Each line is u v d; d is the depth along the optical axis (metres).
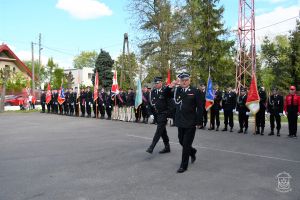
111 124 17.47
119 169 7.46
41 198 5.52
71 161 8.30
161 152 9.32
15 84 44.06
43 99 27.56
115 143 11.05
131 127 15.97
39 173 7.14
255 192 5.84
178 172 7.18
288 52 40.44
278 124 13.39
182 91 7.44
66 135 13.09
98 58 55.88
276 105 13.31
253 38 25.58
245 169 7.50
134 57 36.41
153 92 9.47
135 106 18.23
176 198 5.50
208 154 9.22
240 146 10.59
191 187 6.11
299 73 38.12
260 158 8.71
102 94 21.42
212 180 6.59
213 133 13.98
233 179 6.67
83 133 13.69
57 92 26.50
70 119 20.72
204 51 37.25
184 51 34.16
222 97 15.20
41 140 11.80
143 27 33.66
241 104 14.15
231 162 8.21
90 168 7.57
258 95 13.49
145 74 35.59
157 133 8.91
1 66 48.66
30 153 9.38
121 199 5.45
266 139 12.30
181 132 7.53
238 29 26.08
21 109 32.81
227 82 37.91
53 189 6.00
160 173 7.12
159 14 32.91
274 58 44.97
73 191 5.88
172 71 33.97
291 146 10.68
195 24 36.34
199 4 37.19
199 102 7.29
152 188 6.05
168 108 9.01
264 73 48.94
